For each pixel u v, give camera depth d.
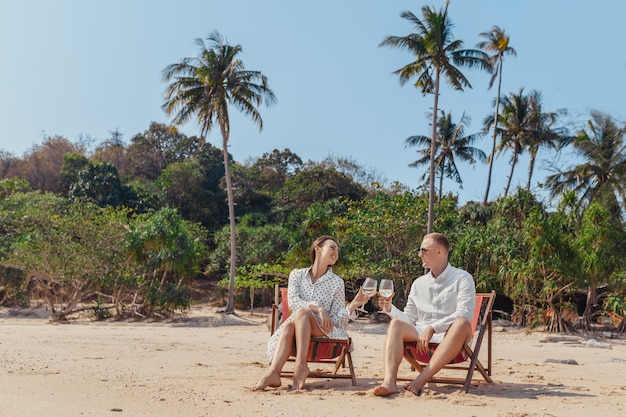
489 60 30.11
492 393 5.17
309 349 5.47
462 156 46.22
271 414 4.11
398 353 5.04
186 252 26.83
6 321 24.83
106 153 65.44
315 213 26.75
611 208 31.44
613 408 4.53
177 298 26.14
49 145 62.53
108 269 26.41
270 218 49.31
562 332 21.34
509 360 10.00
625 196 32.38
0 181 39.94
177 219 27.78
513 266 22.67
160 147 65.44
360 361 8.83
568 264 21.41
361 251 28.81
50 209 34.31
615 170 32.91
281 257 37.94
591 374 7.32
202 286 42.66
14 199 37.12
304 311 5.34
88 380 5.54
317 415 4.09
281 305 6.02
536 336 20.23
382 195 31.05
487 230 25.84
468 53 29.95
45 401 4.34
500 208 27.28
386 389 4.83
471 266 25.45
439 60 29.30
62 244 25.91
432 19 29.42
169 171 51.31
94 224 27.58
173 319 26.05
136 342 11.81
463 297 5.26
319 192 48.81
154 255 26.64
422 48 29.56
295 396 4.79
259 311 34.34
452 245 28.09
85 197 43.72
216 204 50.94
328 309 5.62
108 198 45.47
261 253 37.72
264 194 53.22
